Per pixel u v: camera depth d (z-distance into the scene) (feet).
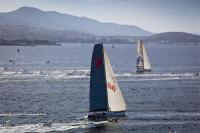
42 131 595.06
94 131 599.98
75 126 626.64
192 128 622.54
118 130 606.55
